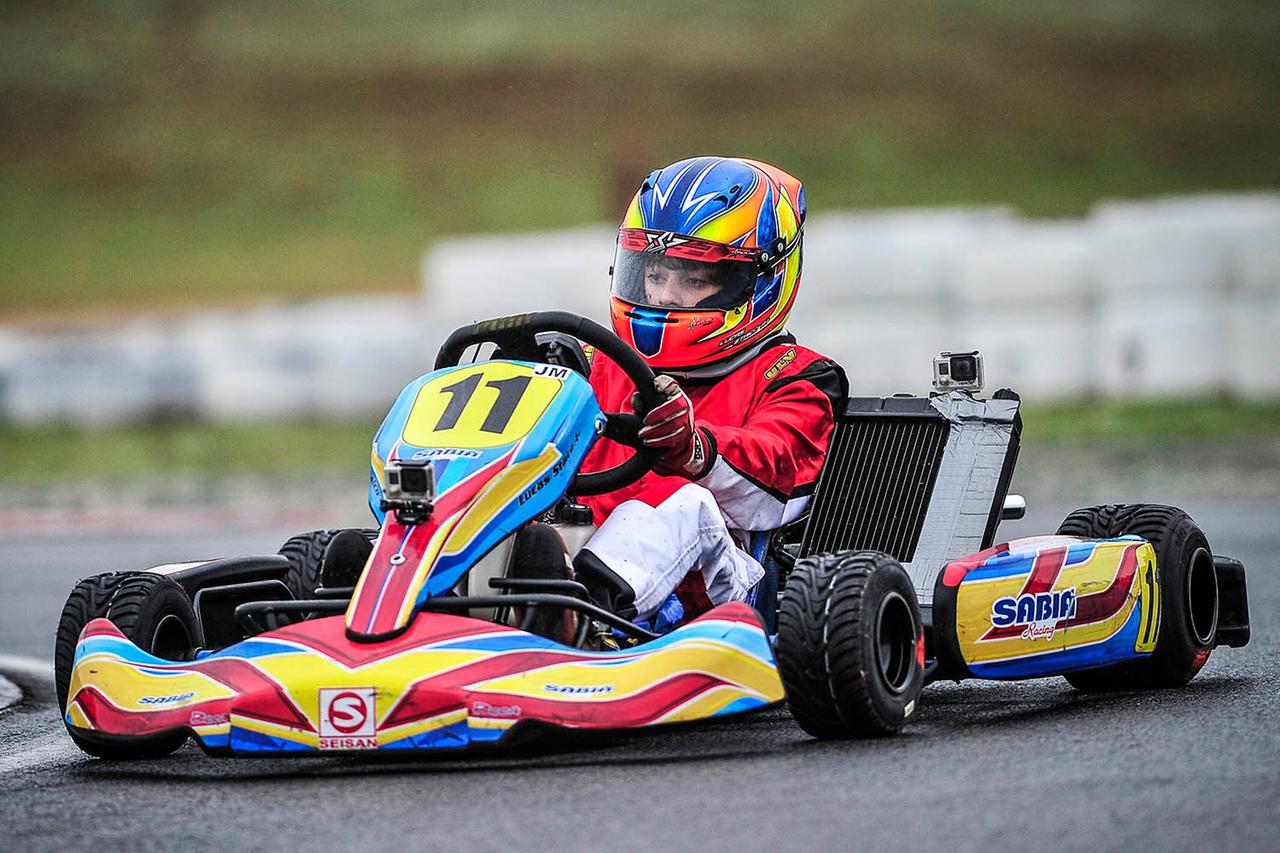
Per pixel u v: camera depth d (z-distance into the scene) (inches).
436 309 2539.4
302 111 5467.5
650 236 849.5
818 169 4884.4
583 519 777.6
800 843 537.3
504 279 2491.4
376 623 658.2
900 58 5565.9
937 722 764.0
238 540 1791.3
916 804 579.8
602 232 2888.8
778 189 869.8
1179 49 5689.0
